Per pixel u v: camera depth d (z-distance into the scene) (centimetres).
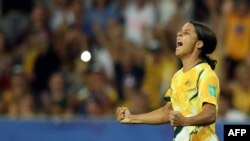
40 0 3644
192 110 1611
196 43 1645
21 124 2744
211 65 1664
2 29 3575
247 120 2983
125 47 3344
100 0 3497
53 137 2725
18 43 3531
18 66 3384
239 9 3344
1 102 3222
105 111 3075
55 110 3100
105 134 2683
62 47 3394
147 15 3425
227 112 3041
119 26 3438
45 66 3344
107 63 3306
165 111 1719
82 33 3450
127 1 3478
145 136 2645
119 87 3184
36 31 3519
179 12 3397
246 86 3147
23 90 3256
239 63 3269
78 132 2705
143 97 3025
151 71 3219
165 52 3278
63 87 3147
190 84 1617
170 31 3344
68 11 3519
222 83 3158
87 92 3128
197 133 1608
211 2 3378
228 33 3316
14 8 3650
